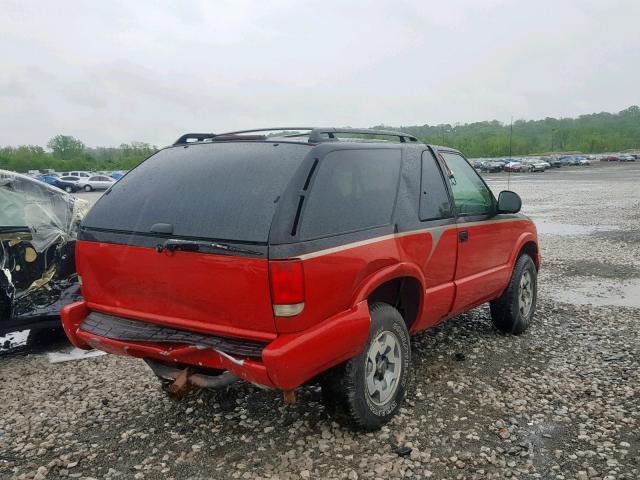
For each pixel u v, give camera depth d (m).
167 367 3.71
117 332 3.60
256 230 3.10
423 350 5.31
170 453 3.55
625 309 6.89
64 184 49.72
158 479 3.28
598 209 21.50
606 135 186.12
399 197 4.03
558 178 50.06
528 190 34.50
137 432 3.83
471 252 4.81
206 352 3.32
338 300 3.35
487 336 5.75
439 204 4.46
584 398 4.25
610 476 3.22
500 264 5.36
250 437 3.72
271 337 3.12
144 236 3.46
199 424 3.92
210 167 3.62
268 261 3.02
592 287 8.21
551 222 17.64
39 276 5.53
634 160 101.00
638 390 4.39
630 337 5.75
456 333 5.84
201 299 3.28
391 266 3.78
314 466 3.37
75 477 3.31
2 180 5.67
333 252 3.29
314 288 3.16
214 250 3.16
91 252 3.73
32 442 3.73
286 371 3.02
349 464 3.38
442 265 4.41
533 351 5.30
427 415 3.99
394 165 4.11
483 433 3.73
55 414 4.13
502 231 5.32
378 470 3.31
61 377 4.86
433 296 4.31
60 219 5.83
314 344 3.13
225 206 3.29
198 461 3.46
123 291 3.63
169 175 3.73
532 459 3.42
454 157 5.04
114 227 3.64
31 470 3.39
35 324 5.43
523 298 5.85
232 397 4.30
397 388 3.90
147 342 3.45
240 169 3.49
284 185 3.25
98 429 3.89
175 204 3.49
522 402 4.18
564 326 6.14
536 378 4.64
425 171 4.45
